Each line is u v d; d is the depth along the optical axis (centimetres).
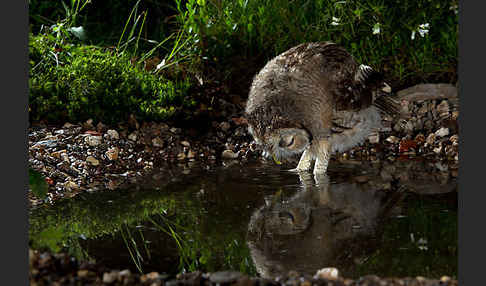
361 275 418
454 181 630
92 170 679
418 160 720
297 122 588
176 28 1020
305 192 609
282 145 592
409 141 767
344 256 452
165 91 830
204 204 580
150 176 678
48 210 565
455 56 877
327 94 620
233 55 908
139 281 402
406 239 479
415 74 898
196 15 892
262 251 466
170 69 887
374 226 510
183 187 636
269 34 912
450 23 895
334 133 657
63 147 705
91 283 399
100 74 798
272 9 910
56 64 814
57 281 399
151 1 1063
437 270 421
